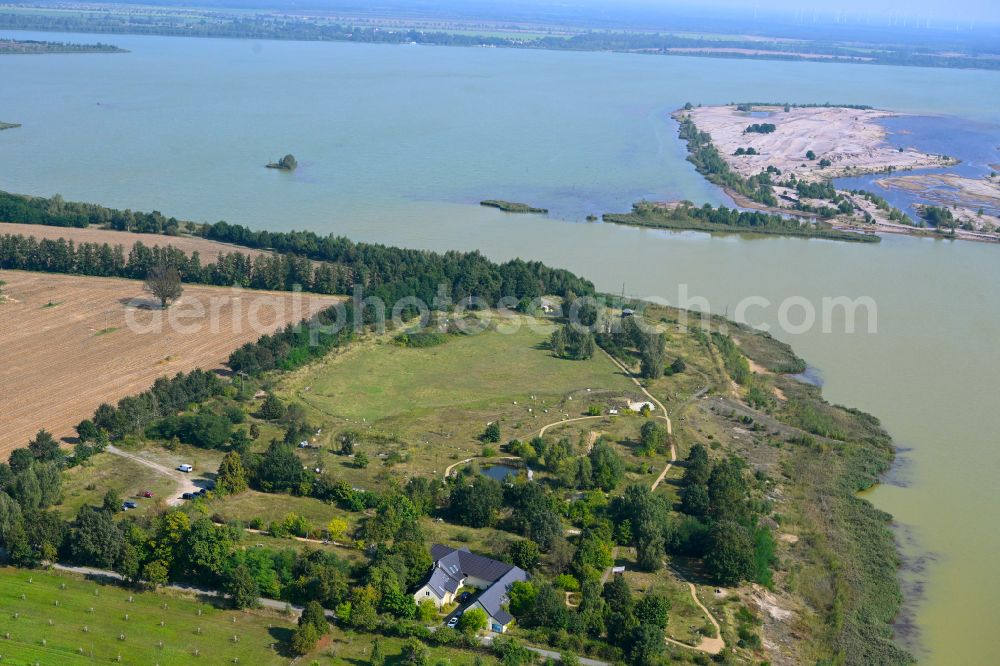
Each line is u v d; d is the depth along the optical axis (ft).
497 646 540.93
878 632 606.55
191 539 597.11
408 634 552.41
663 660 540.52
